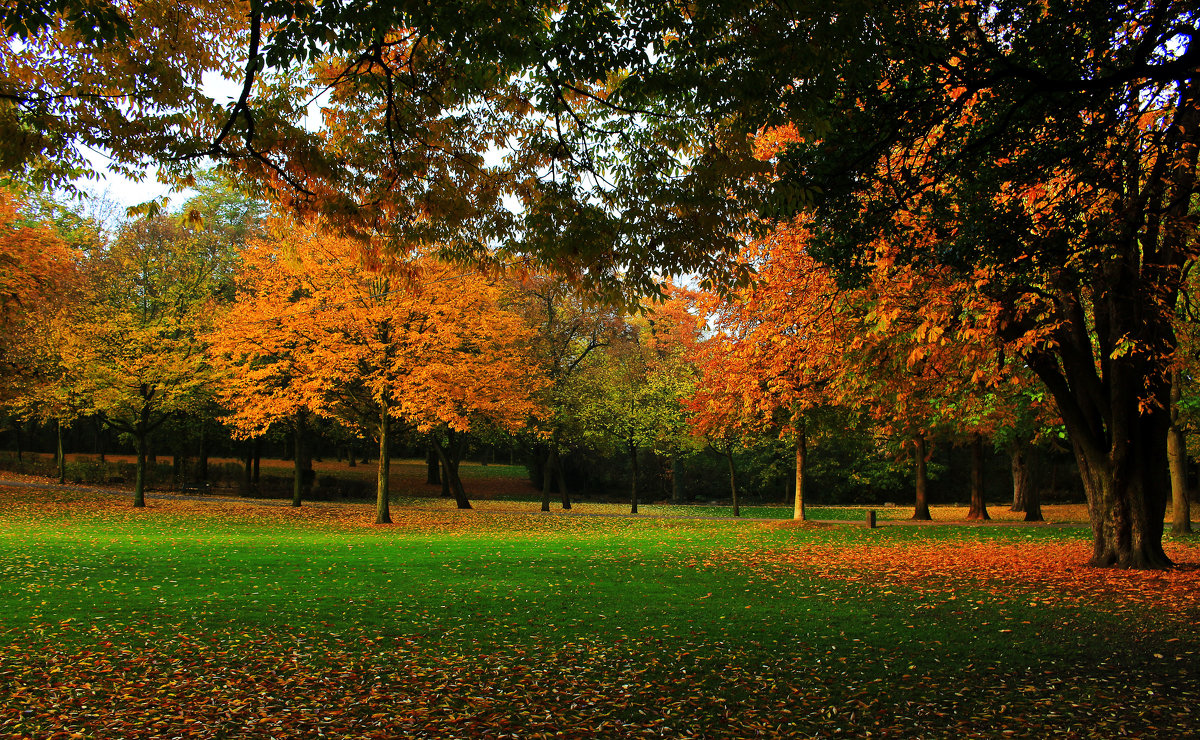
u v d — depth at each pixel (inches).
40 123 255.0
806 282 708.0
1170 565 508.7
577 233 323.6
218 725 226.1
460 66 275.3
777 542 791.7
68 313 1141.7
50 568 513.3
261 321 915.4
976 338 472.1
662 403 1289.4
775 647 327.6
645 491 1946.4
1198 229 400.8
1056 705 245.9
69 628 346.0
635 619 386.0
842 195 330.3
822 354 670.5
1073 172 319.3
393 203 333.1
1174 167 344.2
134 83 269.0
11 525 796.6
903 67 304.5
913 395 694.5
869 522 945.5
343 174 318.3
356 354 876.6
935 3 302.4
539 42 251.9
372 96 315.9
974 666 293.6
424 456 2420.0
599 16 251.1
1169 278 445.1
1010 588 459.8
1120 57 293.0
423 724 230.7
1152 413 513.0
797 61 261.7
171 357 1076.5
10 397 1099.9
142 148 276.5
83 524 838.5
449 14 229.0
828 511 1439.5
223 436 1498.5
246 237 1469.0
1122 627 347.6
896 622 373.4
